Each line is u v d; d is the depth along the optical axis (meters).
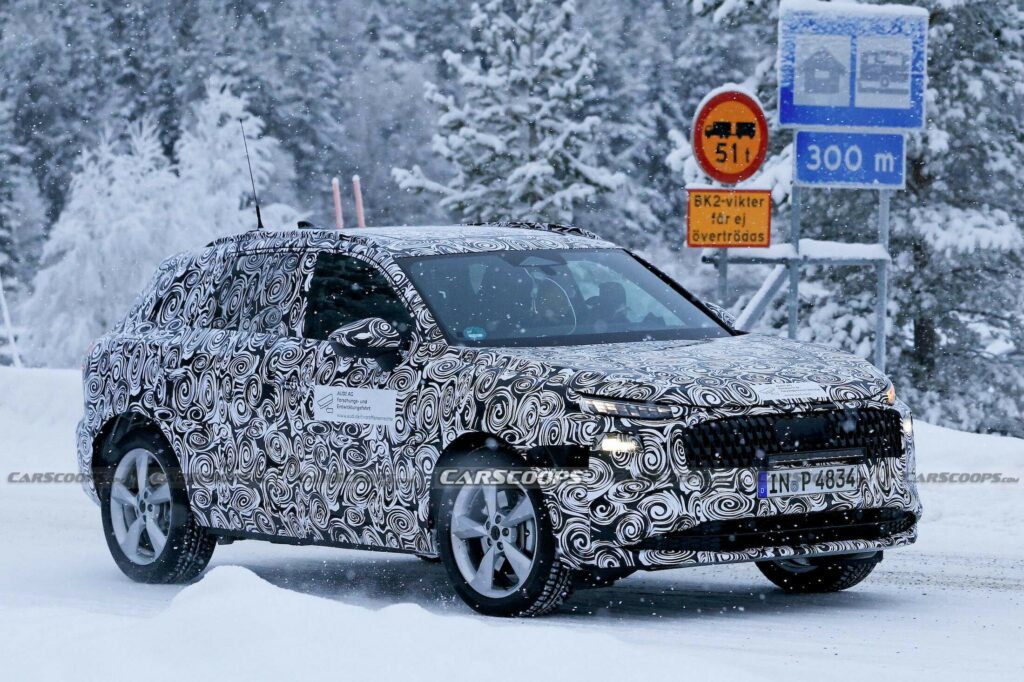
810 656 7.14
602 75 74.25
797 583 9.49
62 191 78.38
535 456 8.06
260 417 9.61
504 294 9.27
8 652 5.72
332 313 9.52
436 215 75.94
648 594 9.45
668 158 32.12
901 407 8.58
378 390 8.90
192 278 10.75
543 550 8.05
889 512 8.46
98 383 10.86
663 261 67.44
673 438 7.84
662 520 7.80
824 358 8.77
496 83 45.12
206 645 5.59
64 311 40.62
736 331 9.70
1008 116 32.34
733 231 17.02
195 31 77.25
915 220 32.16
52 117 79.25
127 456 10.59
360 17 81.69
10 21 80.25
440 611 8.83
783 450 8.02
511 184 44.31
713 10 34.22
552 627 5.89
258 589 5.97
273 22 77.50
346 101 78.50
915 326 33.22
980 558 10.91
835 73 17.55
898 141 17.80
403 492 8.73
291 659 5.42
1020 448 15.85
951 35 32.03
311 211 75.00
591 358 8.40
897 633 7.83
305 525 9.38
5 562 11.56
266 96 75.69
